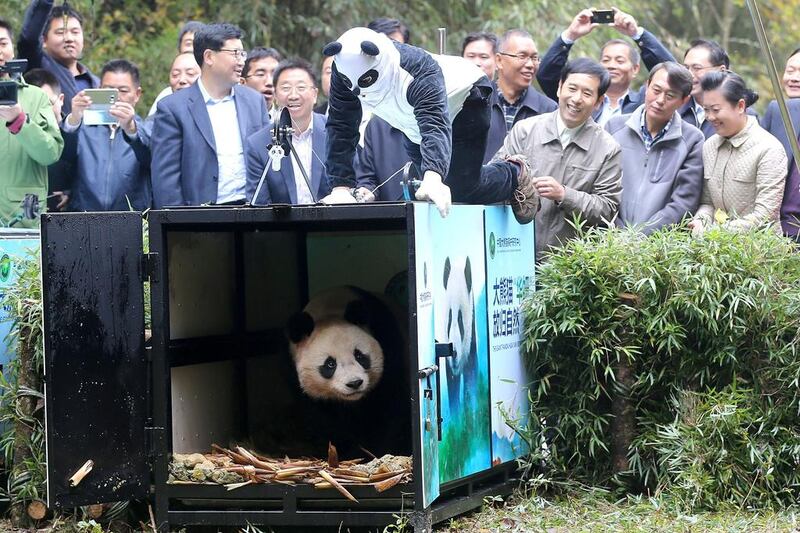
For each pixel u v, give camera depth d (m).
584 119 8.46
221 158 9.26
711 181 8.90
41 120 8.95
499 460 7.15
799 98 10.17
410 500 6.11
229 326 7.40
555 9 17.09
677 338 7.32
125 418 6.38
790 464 7.09
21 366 6.96
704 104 8.85
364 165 8.66
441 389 6.36
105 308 6.37
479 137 6.95
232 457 6.61
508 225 7.42
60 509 6.85
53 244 6.30
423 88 6.38
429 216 6.25
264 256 7.85
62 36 10.50
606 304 7.39
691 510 6.92
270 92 10.77
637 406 7.43
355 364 7.16
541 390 7.48
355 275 8.34
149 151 9.48
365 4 16.86
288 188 8.95
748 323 7.31
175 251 6.80
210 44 9.21
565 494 7.37
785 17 24.56
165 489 6.38
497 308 7.17
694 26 24.78
